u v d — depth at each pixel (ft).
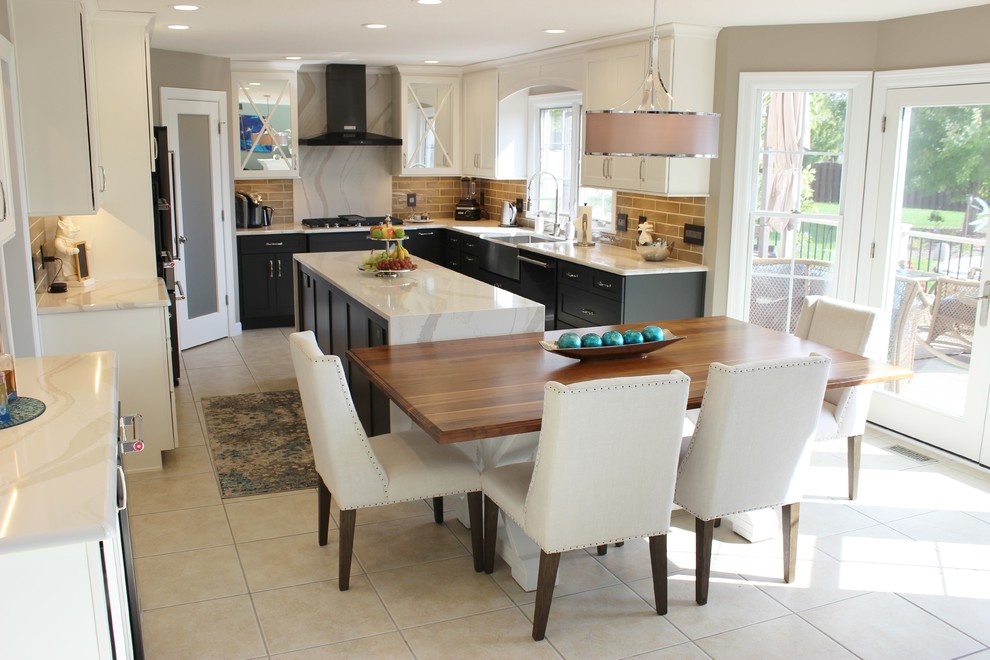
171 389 14.46
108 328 13.91
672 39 16.85
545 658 9.26
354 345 15.46
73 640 5.83
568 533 9.23
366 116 26.99
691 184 17.72
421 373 11.20
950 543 12.01
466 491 10.81
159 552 11.58
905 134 15.83
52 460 6.70
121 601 6.28
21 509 5.84
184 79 21.81
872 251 16.56
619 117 10.25
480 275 24.70
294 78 25.04
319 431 10.29
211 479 14.07
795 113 17.07
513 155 25.20
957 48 14.58
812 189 17.22
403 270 16.52
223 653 9.29
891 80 15.80
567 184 24.21
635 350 11.93
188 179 22.21
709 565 10.30
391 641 9.56
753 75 16.84
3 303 10.83
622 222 21.18
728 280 17.95
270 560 11.40
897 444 15.90
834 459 15.08
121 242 16.08
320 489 11.53
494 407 9.75
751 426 9.73
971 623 10.03
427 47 20.94
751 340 13.17
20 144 12.47
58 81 13.17
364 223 26.25
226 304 24.17
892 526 12.51
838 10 14.76
